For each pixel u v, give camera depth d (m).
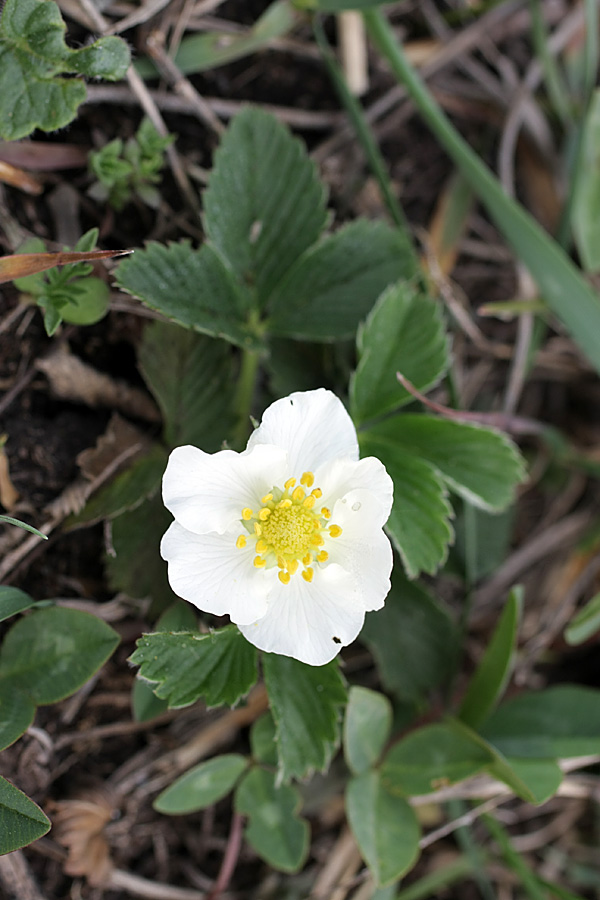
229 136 0.17
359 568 0.15
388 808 0.17
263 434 0.15
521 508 0.21
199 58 0.18
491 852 0.20
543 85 0.21
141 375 0.18
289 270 0.17
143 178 0.17
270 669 0.16
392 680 0.18
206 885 0.19
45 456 0.17
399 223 0.18
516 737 0.18
